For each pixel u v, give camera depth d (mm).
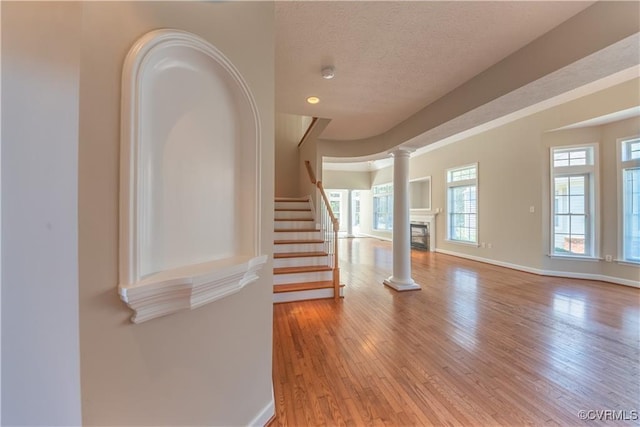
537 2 1662
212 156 1229
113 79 818
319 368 2068
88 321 778
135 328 890
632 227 4273
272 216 1590
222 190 1291
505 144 5688
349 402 1707
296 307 3369
